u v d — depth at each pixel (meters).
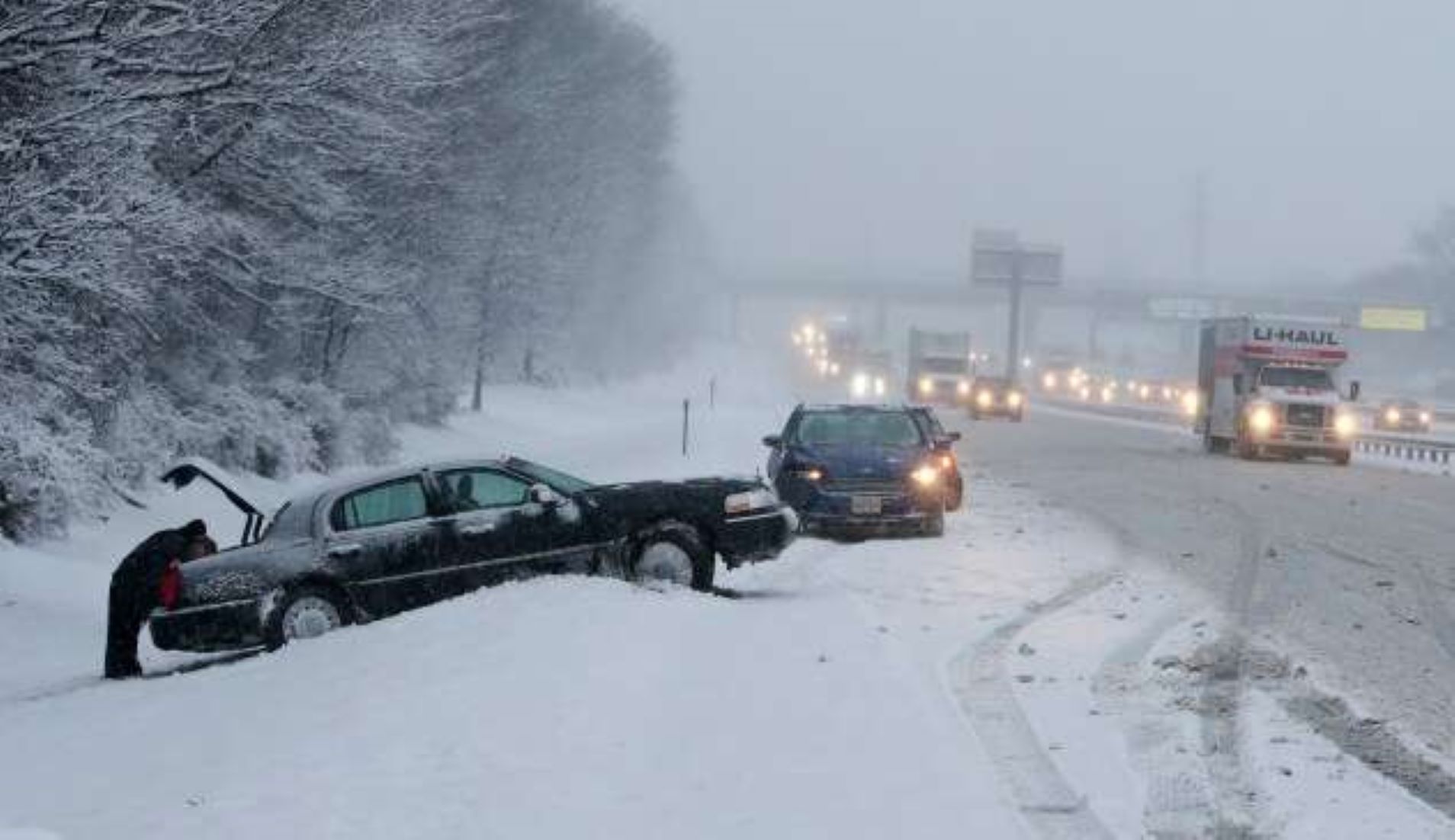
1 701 11.38
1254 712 9.79
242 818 6.82
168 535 12.56
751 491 13.97
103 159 14.80
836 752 8.19
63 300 16.78
